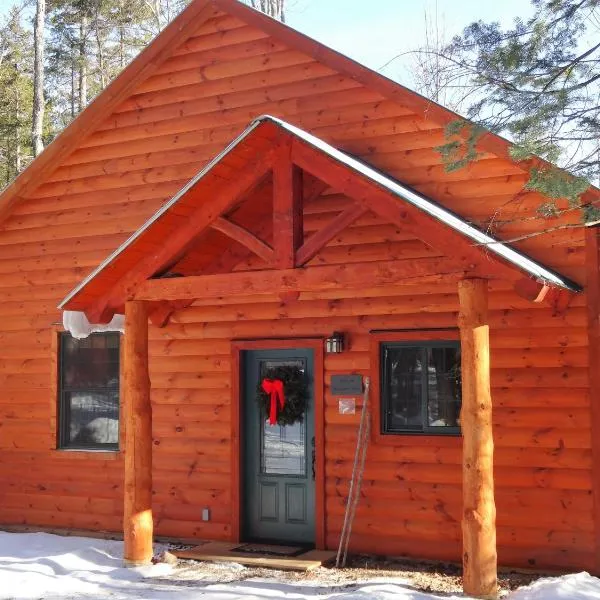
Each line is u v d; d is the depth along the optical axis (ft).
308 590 25.54
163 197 35.32
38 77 76.74
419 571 28.17
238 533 32.63
